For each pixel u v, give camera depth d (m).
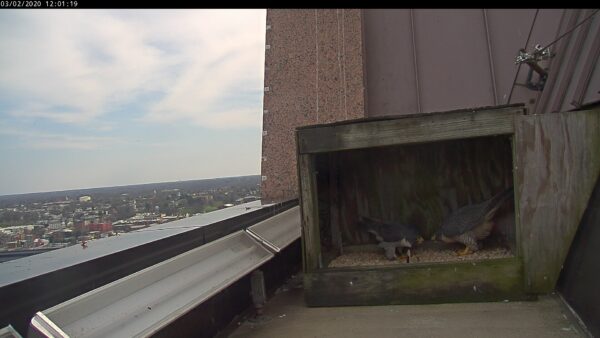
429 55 7.47
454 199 4.64
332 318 3.78
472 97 7.27
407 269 3.96
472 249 4.28
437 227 4.67
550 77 5.27
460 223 4.29
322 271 4.12
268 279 4.59
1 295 1.70
